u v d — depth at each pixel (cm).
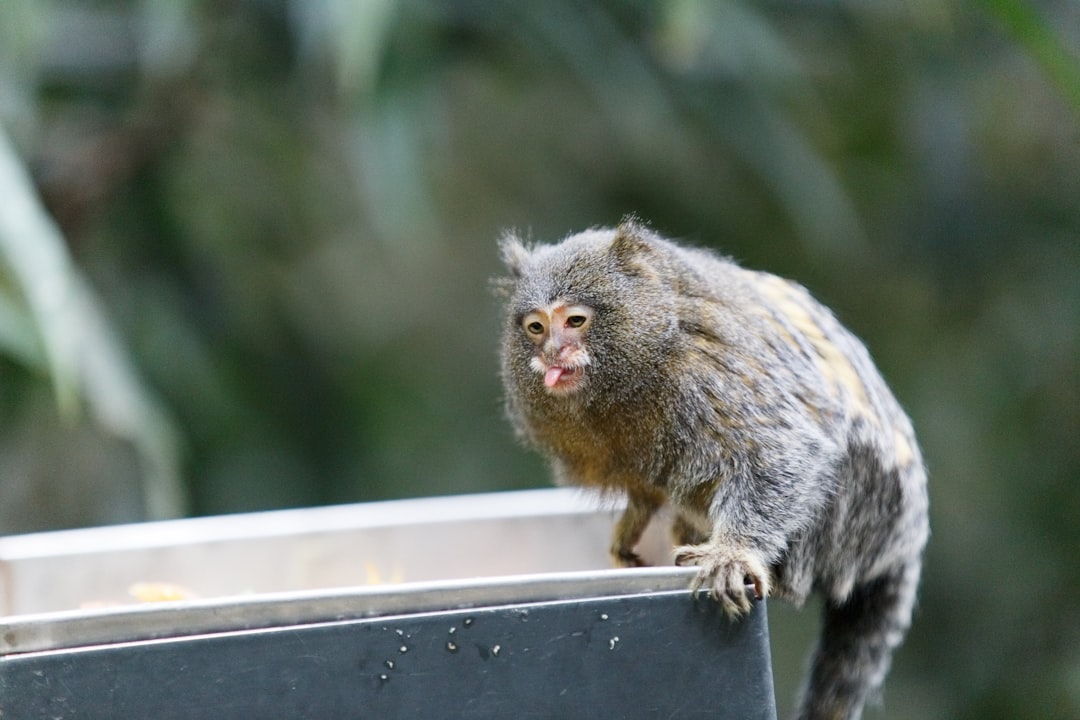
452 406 1602
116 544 636
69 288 759
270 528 667
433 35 1139
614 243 597
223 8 1180
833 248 1380
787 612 1413
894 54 1340
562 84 1375
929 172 1312
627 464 603
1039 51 879
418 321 1681
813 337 621
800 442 564
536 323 595
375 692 427
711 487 580
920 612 1333
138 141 1192
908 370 1418
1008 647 1280
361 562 679
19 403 1132
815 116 1423
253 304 1370
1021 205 1379
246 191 1410
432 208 1470
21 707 417
